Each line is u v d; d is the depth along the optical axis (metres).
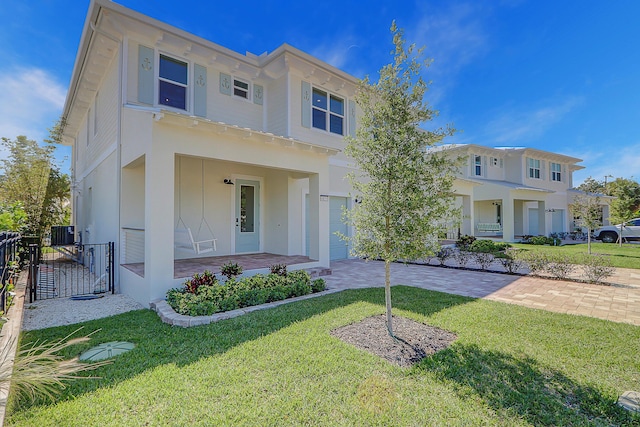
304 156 8.42
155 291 5.82
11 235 5.31
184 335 4.30
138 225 7.69
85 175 12.65
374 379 3.15
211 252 9.52
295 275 6.88
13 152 13.11
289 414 2.62
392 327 4.51
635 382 3.11
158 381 3.12
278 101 10.36
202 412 2.64
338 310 5.32
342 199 12.02
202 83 9.04
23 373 2.31
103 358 3.65
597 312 5.46
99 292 7.23
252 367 3.38
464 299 6.14
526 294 6.77
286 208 10.12
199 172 9.34
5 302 4.25
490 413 2.64
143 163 7.03
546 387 3.02
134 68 7.74
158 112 5.63
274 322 4.73
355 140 4.57
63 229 12.09
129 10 7.35
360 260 11.80
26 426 2.49
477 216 23.47
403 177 4.09
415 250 4.12
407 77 4.32
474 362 3.49
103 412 2.66
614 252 14.02
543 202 22.00
